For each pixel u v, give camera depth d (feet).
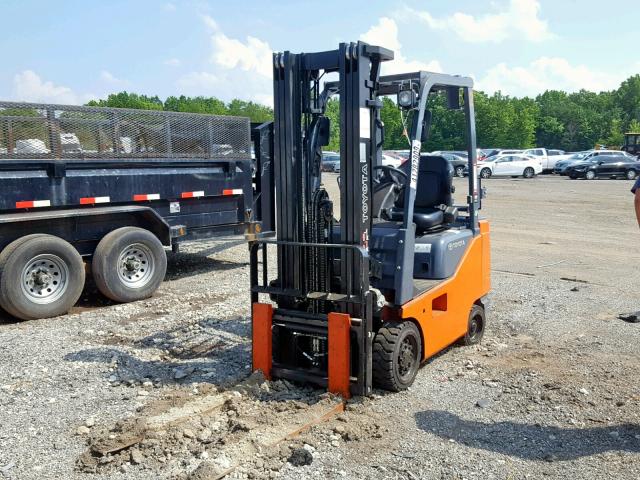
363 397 16.66
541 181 112.16
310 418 15.37
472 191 21.08
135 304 27.78
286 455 13.75
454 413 16.20
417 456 13.94
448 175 20.12
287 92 16.97
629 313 26.20
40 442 14.67
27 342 22.08
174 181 31.01
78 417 15.97
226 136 33.42
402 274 16.84
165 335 22.94
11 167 25.26
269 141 36.45
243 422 14.99
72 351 21.13
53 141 26.53
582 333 23.48
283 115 17.11
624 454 14.08
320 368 18.04
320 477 13.01
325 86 18.02
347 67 16.15
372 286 18.11
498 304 27.68
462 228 21.40
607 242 45.91
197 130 31.99
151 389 17.87
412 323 17.65
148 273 28.91
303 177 17.47
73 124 27.20
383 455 13.97
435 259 19.13
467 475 13.16
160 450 13.94
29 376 18.81
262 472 13.15
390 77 19.27
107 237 27.84
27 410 16.42
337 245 16.39
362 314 16.40
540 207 69.21
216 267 36.35
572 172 117.29
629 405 16.67
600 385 18.10
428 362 20.02
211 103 418.51
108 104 392.27
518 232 50.80
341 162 16.47
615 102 415.64
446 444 14.53
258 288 17.87
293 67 16.97
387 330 17.02
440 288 18.79
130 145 29.22
